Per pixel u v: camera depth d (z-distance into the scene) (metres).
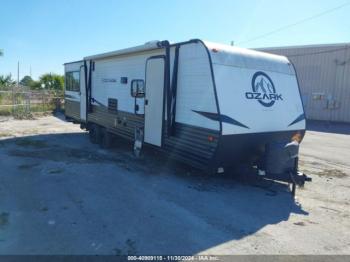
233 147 5.62
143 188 5.92
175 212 4.84
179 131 6.32
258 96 5.94
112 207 4.95
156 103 6.92
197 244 3.88
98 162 7.76
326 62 21.66
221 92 5.45
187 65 6.01
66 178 6.40
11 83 33.69
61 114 19.69
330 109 21.77
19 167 7.14
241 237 4.10
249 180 6.50
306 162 8.73
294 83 6.76
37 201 5.13
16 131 12.59
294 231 4.34
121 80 8.38
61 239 3.89
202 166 5.80
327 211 5.12
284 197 5.71
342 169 8.02
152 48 6.84
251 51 6.29
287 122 6.46
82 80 10.98
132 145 9.48
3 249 3.63
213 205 5.19
